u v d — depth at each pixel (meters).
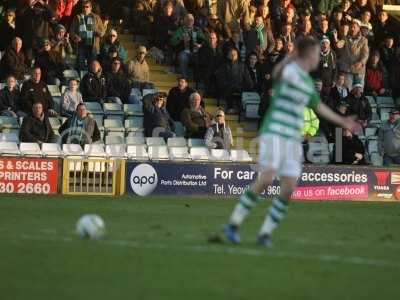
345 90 83.81
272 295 25.69
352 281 28.25
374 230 44.59
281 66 34.59
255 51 83.12
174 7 85.88
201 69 82.25
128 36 88.94
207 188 67.81
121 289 26.27
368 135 81.69
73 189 65.94
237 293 25.88
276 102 34.53
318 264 31.17
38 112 69.19
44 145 68.69
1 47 79.81
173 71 85.06
